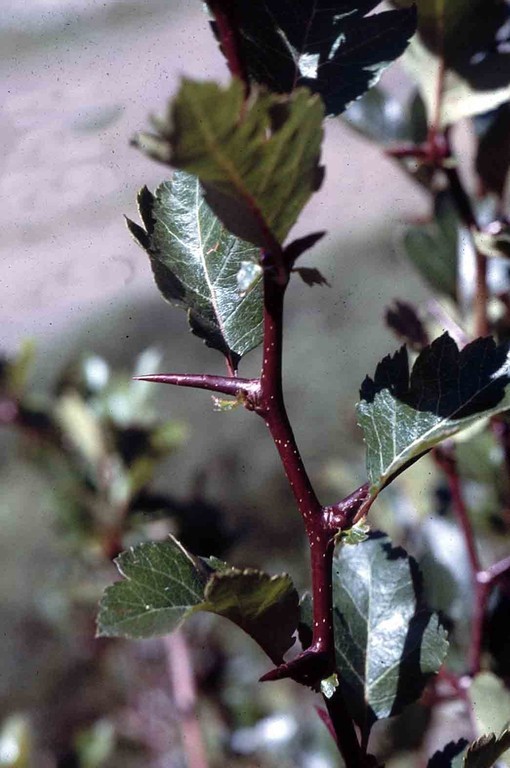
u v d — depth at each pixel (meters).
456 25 0.47
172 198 0.39
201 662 0.86
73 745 0.75
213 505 0.77
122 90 1.27
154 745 0.90
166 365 1.83
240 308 0.39
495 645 0.50
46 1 1.57
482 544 0.56
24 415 0.77
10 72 1.49
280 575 0.35
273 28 0.37
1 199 1.75
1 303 1.89
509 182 0.53
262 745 0.75
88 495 0.76
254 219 0.33
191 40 1.40
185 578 0.36
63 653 1.15
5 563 1.41
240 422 1.68
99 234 1.84
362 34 0.37
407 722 0.56
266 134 0.32
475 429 0.51
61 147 1.61
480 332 0.51
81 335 1.87
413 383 0.38
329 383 1.70
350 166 2.08
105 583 0.87
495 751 0.37
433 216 0.53
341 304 1.83
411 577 0.41
